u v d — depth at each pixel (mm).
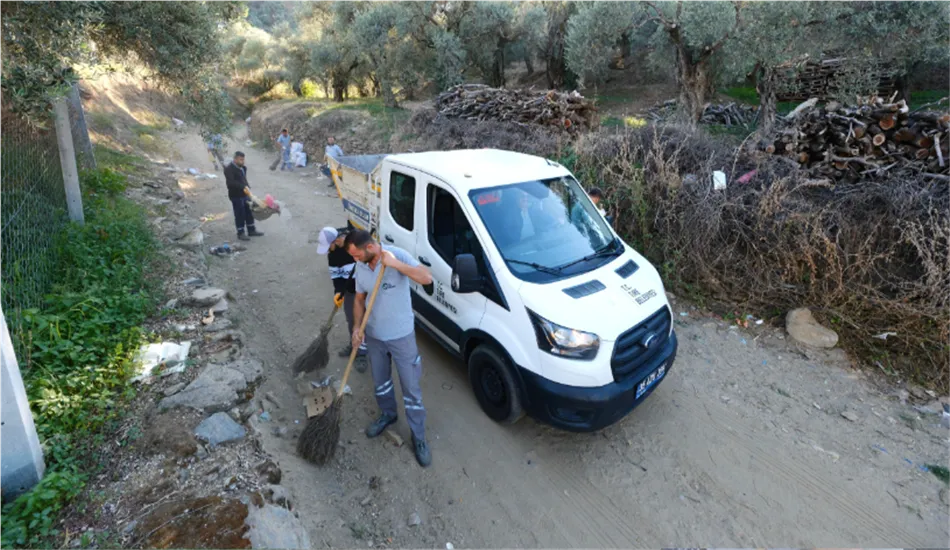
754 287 5930
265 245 8219
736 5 9938
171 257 6691
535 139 10078
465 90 15359
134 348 4383
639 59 23484
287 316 5922
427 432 4184
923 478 3736
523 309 3766
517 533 3359
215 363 4426
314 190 12289
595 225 4750
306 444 3680
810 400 4586
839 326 5383
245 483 3162
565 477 3799
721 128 12180
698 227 6266
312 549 2926
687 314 6043
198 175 13109
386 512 3469
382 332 3592
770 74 9508
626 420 4371
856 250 5617
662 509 3537
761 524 3408
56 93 4469
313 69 27062
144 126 18891
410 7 19938
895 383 4746
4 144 5023
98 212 7359
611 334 3623
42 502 2875
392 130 16391
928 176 5926
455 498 3602
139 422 3619
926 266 4941
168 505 2922
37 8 4480
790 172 6590
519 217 4344
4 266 4453
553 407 3693
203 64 6695
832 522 3410
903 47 8250
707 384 4832
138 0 5797
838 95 9156
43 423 3412
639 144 7738
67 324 4402
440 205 4512
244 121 31328
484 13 19344
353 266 4438
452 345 4574
